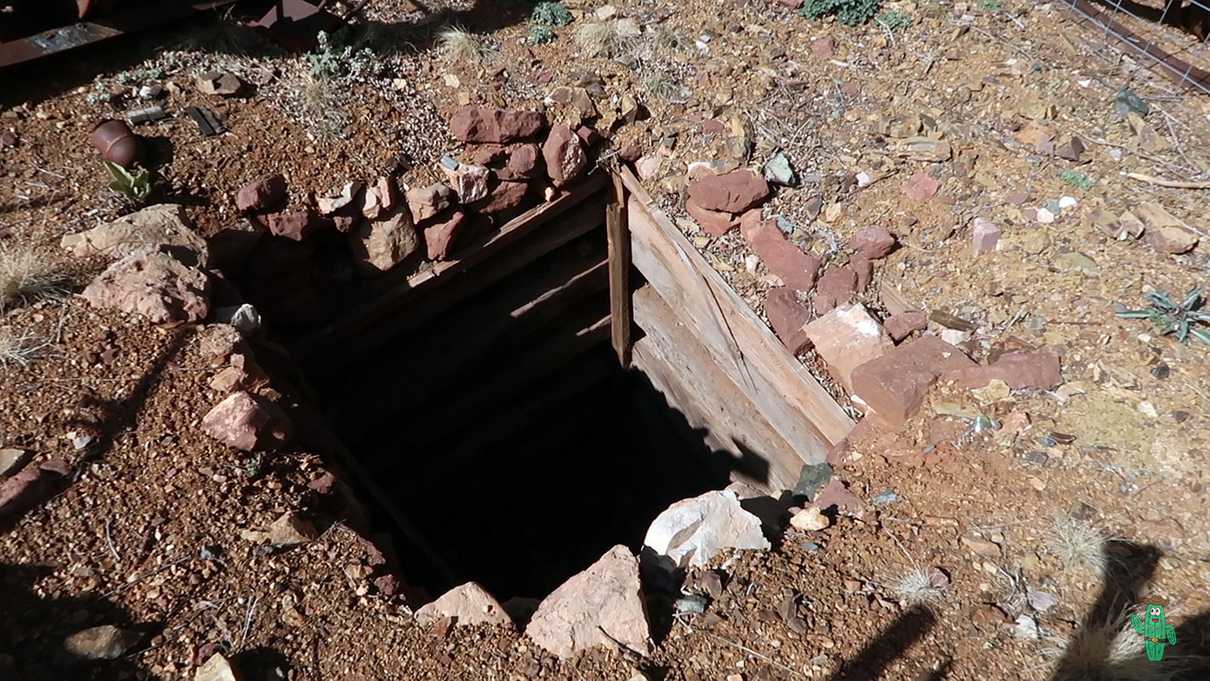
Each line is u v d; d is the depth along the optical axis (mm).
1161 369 2145
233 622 1659
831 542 1964
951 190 2604
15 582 1638
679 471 3471
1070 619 1804
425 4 3090
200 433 1880
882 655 1744
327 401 2889
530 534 3592
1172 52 2828
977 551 1919
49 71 2553
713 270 2676
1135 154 2553
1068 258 2381
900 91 2865
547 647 1716
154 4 2672
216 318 2135
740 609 1813
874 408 2266
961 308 2420
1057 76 2770
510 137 2721
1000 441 2104
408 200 2656
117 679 1564
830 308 2510
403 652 1684
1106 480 2008
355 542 1821
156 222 2242
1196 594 1815
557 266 3115
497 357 3186
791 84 2928
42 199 2291
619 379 3504
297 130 2629
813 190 2730
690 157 2844
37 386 1892
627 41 3033
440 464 3303
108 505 1756
